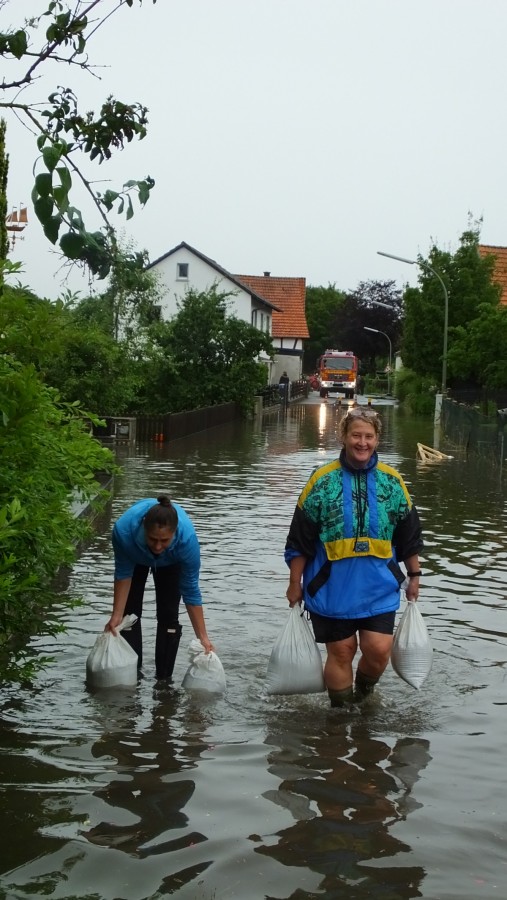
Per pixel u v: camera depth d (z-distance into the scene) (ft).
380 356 306.55
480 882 12.35
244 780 15.44
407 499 19.13
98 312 76.74
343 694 19.10
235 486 55.93
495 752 16.92
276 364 235.40
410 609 20.27
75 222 13.25
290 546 19.16
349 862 12.82
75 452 20.99
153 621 25.30
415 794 15.05
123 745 16.84
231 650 22.81
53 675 20.58
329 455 79.71
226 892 11.98
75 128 15.71
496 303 137.18
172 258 178.81
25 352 18.21
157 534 19.15
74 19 14.61
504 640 24.29
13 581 17.67
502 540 39.04
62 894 11.80
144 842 13.24
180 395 116.37
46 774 15.46
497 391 98.37
